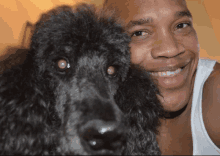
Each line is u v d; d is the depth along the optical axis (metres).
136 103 0.49
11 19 0.65
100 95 0.41
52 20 0.46
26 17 0.66
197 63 0.50
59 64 0.44
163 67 0.48
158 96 0.50
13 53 0.51
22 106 0.43
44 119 0.44
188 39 0.48
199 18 0.80
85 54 0.44
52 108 0.45
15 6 0.67
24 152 0.42
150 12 0.46
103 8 0.51
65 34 0.44
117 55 0.46
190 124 0.52
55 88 0.44
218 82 0.50
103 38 0.45
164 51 0.46
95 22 0.46
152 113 0.50
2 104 0.43
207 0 0.80
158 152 0.50
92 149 0.37
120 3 0.50
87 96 0.41
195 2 0.80
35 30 0.47
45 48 0.44
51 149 0.44
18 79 0.45
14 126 0.42
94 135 0.36
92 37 0.44
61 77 0.44
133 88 0.49
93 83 0.43
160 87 0.50
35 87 0.44
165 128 0.54
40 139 0.43
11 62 0.49
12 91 0.44
